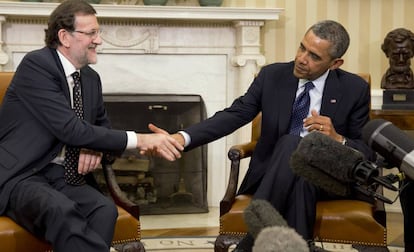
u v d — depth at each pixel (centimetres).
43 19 393
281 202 207
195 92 419
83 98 227
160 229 370
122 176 404
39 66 214
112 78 409
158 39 409
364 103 245
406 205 214
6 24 389
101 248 193
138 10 385
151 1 393
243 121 247
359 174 61
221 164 425
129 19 401
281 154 212
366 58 426
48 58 217
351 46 425
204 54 417
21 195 203
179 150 225
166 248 327
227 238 232
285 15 423
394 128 59
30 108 213
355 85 245
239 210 230
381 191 223
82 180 225
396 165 58
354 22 424
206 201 416
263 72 254
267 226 51
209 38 415
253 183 244
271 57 425
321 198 239
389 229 370
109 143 213
